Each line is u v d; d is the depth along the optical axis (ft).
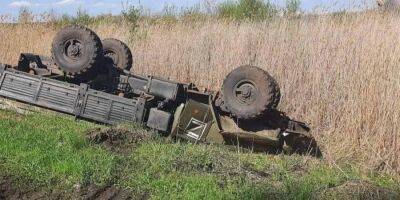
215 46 39.73
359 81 28.81
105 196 18.11
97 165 20.01
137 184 18.94
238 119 26.40
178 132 26.14
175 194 18.03
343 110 28.45
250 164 22.93
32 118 27.07
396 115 24.75
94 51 27.73
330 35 35.40
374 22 37.35
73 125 26.40
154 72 41.14
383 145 24.73
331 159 24.45
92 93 27.32
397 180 22.34
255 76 25.59
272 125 26.53
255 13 51.88
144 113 26.55
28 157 20.30
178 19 53.31
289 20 40.98
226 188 18.89
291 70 33.30
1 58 51.11
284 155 25.50
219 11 54.85
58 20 63.98
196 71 39.19
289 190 18.65
